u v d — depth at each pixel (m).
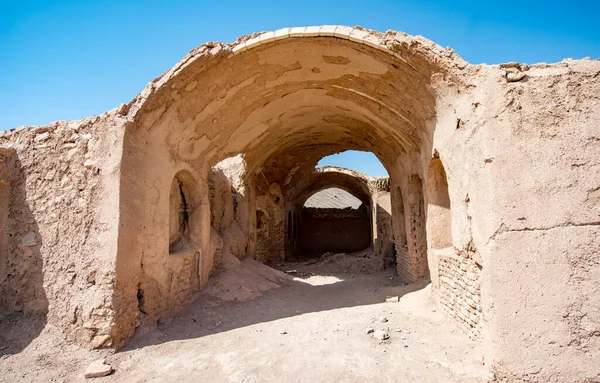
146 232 4.91
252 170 10.38
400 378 3.40
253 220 11.46
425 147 5.75
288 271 12.01
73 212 4.61
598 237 3.24
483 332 3.60
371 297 6.96
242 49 4.95
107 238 4.37
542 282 3.28
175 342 4.54
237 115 6.62
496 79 3.65
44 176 4.86
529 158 3.47
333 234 20.98
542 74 3.62
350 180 16.59
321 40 4.91
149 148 5.07
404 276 8.47
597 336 3.11
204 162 6.97
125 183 4.54
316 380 3.41
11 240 4.83
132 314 4.54
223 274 7.27
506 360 3.24
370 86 5.68
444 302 5.15
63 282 4.48
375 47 4.63
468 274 4.20
